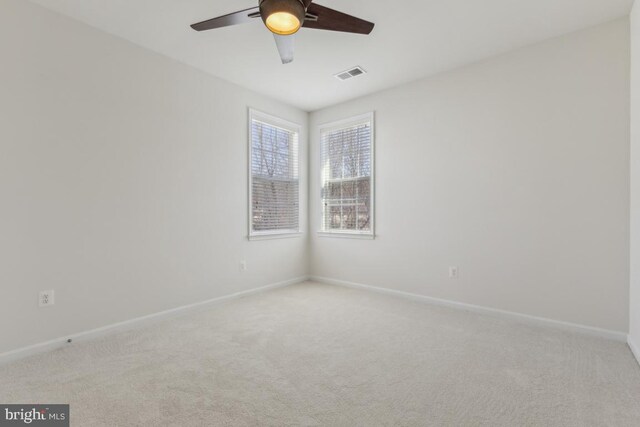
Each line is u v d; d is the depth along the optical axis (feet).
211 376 6.38
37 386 5.98
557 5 7.54
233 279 11.96
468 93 10.52
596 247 8.36
